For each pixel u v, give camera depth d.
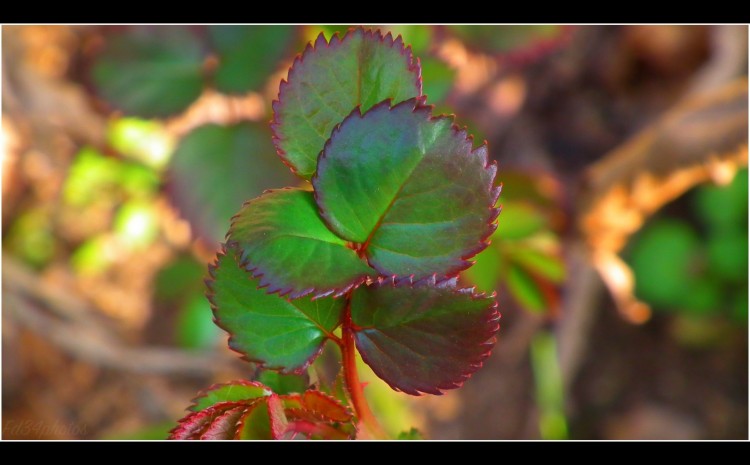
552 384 0.81
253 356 0.35
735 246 0.85
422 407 0.81
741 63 0.84
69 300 0.83
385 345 0.35
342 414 0.36
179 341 0.74
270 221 0.34
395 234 0.34
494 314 0.34
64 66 0.82
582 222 0.66
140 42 0.56
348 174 0.34
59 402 0.79
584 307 0.83
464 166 0.34
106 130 0.79
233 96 0.54
